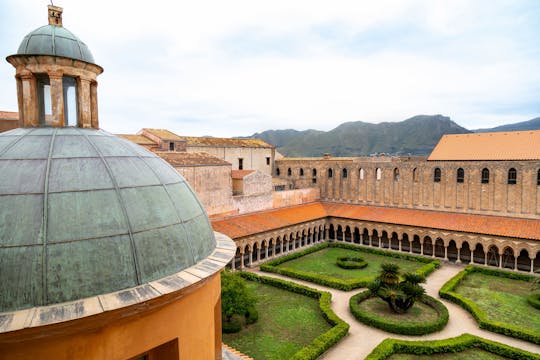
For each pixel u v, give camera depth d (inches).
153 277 268.8
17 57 323.3
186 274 285.4
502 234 1530.5
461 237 1644.9
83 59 344.2
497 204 1679.4
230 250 368.5
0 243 228.8
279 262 1651.1
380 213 1979.6
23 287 222.4
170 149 2097.7
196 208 355.9
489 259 1721.2
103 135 341.1
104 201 268.8
